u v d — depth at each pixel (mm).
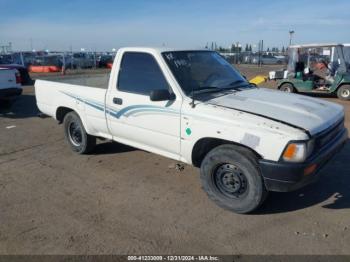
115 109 4633
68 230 3398
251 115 3402
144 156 5500
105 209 3812
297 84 13336
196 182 4480
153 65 4180
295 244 3084
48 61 28156
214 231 3326
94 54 30375
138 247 3100
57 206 3906
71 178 4711
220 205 3746
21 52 27203
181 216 3623
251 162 3387
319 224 3406
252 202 3480
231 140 3447
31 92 13984
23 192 4297
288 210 3697
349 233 3232
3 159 5590
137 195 4141
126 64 4512
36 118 8922
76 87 5273
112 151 5773
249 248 3045
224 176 3674
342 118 3943
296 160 3152
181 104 3842
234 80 4594
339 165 4887
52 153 5832
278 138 3158
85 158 5492
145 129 4312
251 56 40188
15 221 3588
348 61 12516
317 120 3420
